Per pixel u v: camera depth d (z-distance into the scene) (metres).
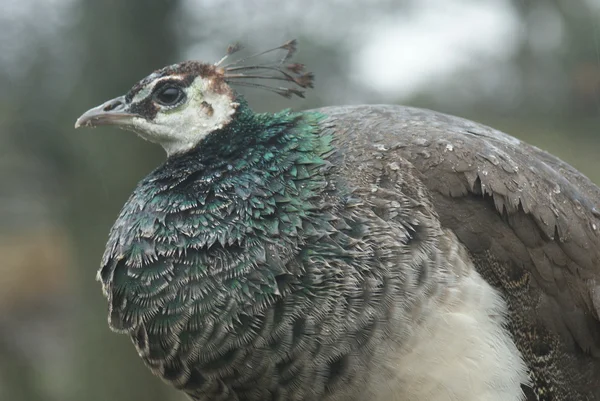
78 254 17.06
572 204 7.41
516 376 6.67
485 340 6.49
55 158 17.05
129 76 15.93
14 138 16.98
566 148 19.75
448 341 6.36
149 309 6.65
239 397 6.70
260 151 7.09
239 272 6.48
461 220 6.92
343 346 6.34
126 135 16.11
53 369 20.20
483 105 21.69
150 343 6.74
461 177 7.08
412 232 6.61
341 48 18.02
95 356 16.89
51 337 22.25
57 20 16.66
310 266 6.44
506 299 6.92
